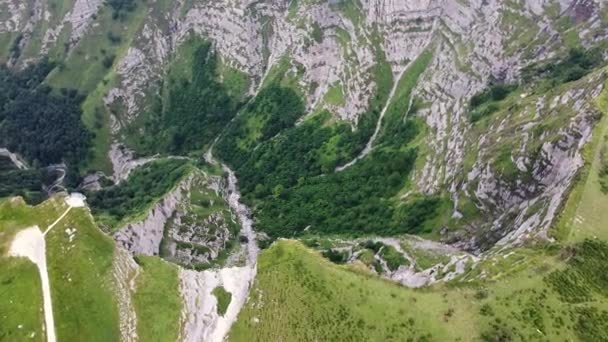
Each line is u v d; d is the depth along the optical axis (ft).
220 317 323.98
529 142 461.37
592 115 424.05
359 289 314.76
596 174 378.53
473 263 358.84
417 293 310.04
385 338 292.61
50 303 296.30
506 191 458.91
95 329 293.43
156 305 313.53
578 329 289.12
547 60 599.57
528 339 284.00
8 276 305.73
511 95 577.02
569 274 316.40
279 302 319.06
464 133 563.89
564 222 350.64
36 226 326.44
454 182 516.73
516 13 648.38
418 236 497.05
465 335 287.89
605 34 581.94
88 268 311.68
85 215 333.62
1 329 286.05
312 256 337.72
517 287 308.19
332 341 295.48
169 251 571.28
